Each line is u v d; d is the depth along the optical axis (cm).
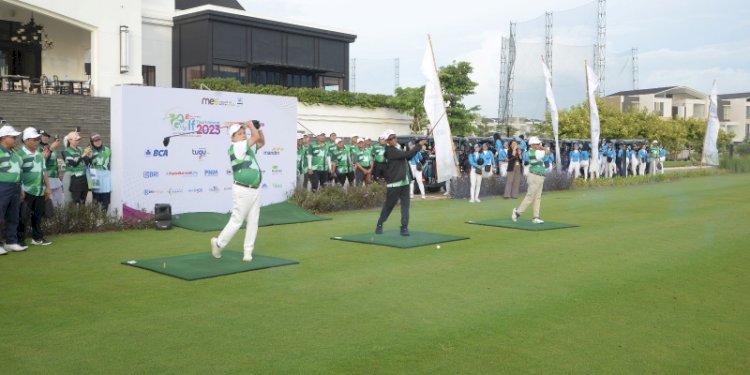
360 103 3559
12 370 528
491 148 2422
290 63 3722
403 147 2222
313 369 538
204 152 1552
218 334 627
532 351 590
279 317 688
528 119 3247
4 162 1039
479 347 598
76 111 2586
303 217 1549
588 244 1181
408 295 789
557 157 2559
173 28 3488
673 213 1692
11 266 949
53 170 1331
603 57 3272
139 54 3158
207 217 1475
